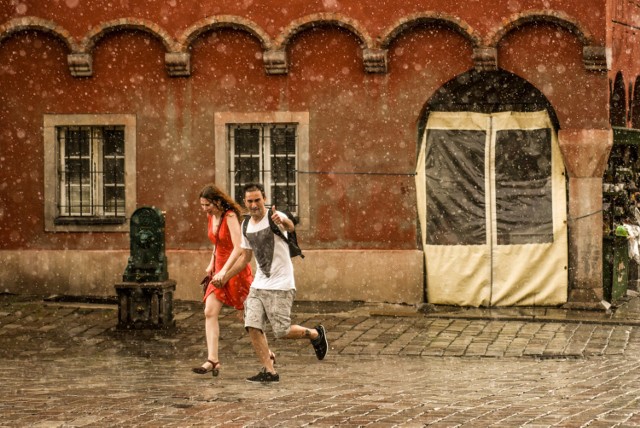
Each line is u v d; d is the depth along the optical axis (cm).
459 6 1677
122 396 867
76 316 1533
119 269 1741
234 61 1730
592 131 1650
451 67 1695
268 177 1745
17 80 1755
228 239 1061
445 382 991
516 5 1661
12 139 1759
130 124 1745
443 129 1716
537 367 1152
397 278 1708
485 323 1520
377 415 749
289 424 709
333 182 1727
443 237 1711
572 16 1648
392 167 1716
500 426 698
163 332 1405
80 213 1767
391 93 1711
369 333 1417
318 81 1722
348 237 1727
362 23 1698
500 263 1700
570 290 1688
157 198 1748
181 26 1722
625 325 1509
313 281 1720
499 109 1725
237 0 1714
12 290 1755
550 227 1689
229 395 877
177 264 1734
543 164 1698
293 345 1319
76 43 1734
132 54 1741
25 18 1736
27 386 955
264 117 1728
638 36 2019
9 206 1762
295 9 1706
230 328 1450
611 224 1734
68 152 1769
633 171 1906
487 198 1705
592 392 903
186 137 1741
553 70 1664
